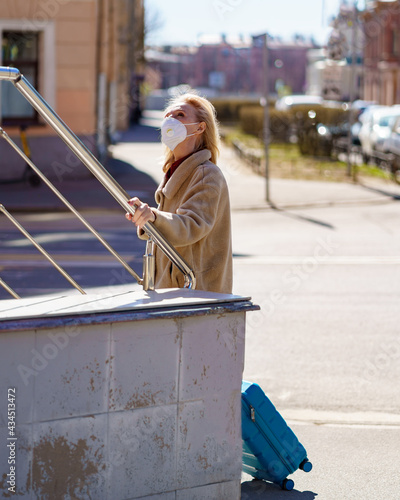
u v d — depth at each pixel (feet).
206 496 11.61
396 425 17.88
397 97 197.98
